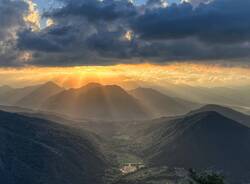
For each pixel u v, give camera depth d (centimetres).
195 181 9531
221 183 9450
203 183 9450
